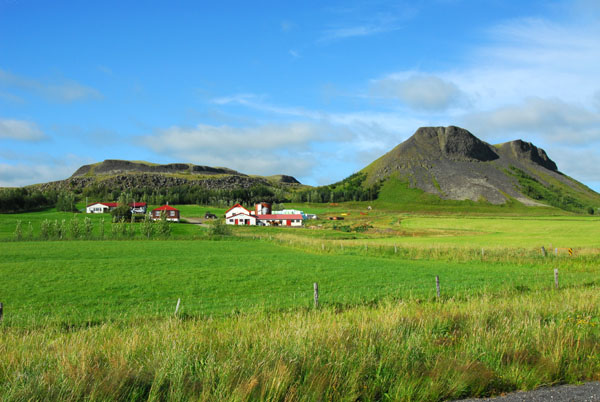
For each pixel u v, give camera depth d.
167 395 7.46
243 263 37.22
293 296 22.64
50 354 9.19
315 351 9.17
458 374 8.30
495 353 9.70
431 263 38.78
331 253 48.66
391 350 9.42
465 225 120.81
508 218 147.88
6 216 118.56
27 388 7.13
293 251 51.34
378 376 8.20
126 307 20.59
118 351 9.31
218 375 7.98
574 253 41.78
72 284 26.42
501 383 8.33
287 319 13.58
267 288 25.59
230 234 77.00
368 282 27.67
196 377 7.98
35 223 102.81
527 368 8.94
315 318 13.57
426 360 9.13
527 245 61.72
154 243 59.00
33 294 23.59
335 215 185.62
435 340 10.73
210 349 9.19
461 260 40.53
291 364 8.48
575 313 14.17
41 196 173.25
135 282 27.23
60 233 72.06
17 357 9.03
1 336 11.65
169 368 8.21
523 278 29.08
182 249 51.19
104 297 22.98
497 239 78.12
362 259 41.53
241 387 7.46
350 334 10.38
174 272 31.27
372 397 7.70
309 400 7.34
